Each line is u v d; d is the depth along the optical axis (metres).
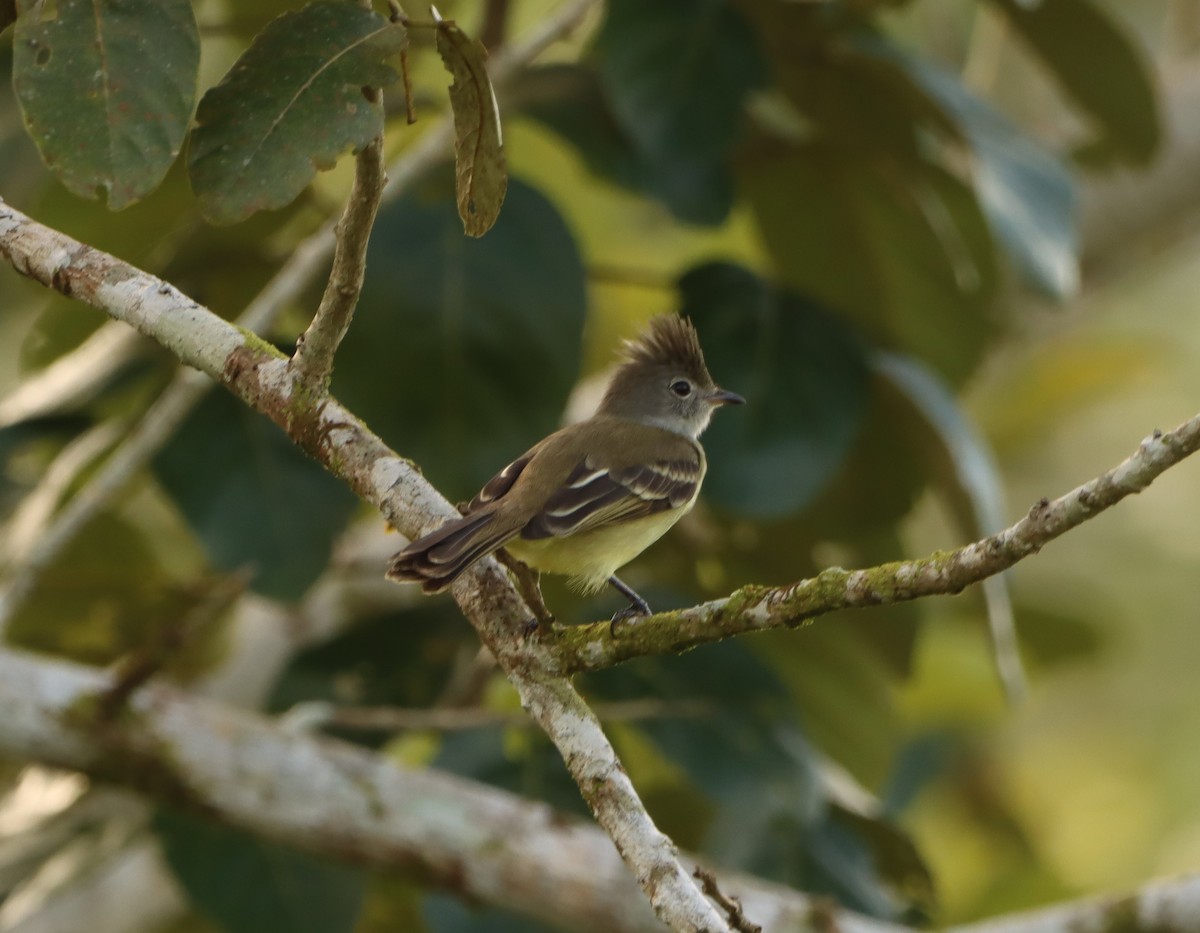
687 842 10.95
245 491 9.88
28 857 10.83
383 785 8.99
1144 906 8.77
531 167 14.11
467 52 5.31
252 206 5.28
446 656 10.77
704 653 9.99
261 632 12.27
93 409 10.79
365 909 11.27
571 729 5.85
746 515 9.86
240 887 9.54
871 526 11.14
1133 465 5.05
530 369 9.59
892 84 10.55
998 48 15.36
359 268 5.84
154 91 5.34
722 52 9.89
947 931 8.97
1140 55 11.15
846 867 9.92
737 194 11.53
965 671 13.73
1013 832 14.59
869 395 10.20
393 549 12.10
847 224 11.50
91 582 11.18
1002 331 12.74
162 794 8.98
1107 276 15.48
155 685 9.20
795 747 9.84
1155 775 16.14
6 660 9.02
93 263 6.41
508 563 6.12
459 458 9.45
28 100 5.29
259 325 9.21
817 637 11.23
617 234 14.52
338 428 6.33
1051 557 17.38
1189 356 18.64
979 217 11.06
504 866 8.85
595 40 10.70
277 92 5.36
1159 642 16.95
